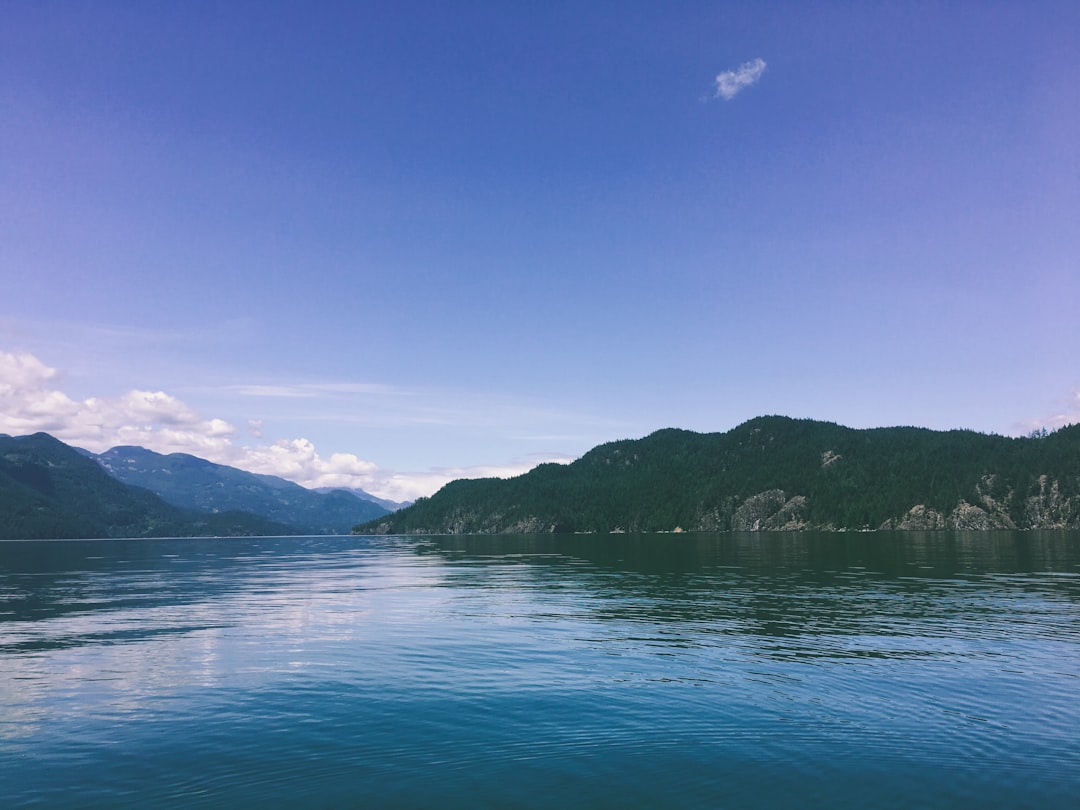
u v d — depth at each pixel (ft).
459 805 47.32
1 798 48.80
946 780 50.65
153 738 61.57
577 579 220.43
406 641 106.73
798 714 66.39
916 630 110.63
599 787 50.16
